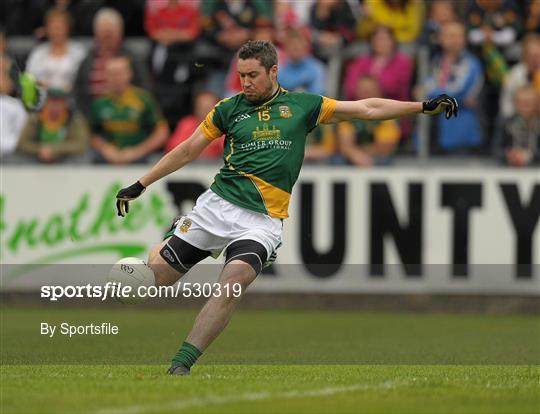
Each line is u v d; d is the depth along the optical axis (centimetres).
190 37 5959
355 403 2211
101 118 5731
